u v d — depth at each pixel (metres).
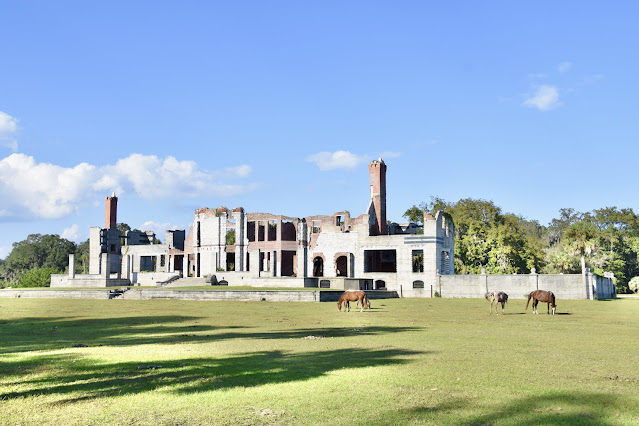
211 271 95.06
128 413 11.27
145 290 68.06
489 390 12.96
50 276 98.75
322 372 15.06
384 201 88.31
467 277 73.56
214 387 13.35
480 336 24.42
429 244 77.25
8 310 49.50
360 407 11.58
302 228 88.81
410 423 10.49
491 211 97.00
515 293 69.94
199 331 28.58
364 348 20.03
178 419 10.87
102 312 45.78
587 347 20.47
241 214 93.75
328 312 43.22
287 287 73.94
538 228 169.38
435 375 14.61
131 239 113.12
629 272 109.31
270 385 13.52
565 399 12.12
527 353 18.72
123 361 17.17
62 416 11.10
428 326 30.02
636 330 27.77
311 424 10.49
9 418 10.98
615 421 10.57
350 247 84.69
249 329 29.20
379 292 71.00
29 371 15.69
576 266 93.88
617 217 123.56
